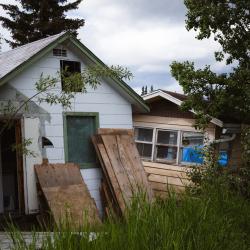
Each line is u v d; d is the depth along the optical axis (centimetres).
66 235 271
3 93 931
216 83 1166
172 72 1199
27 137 965
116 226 302
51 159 1005
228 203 473
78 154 1066
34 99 979
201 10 1152
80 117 1073
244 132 1031
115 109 1134
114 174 1029
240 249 396
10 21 2805
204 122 1155
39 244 408
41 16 2808
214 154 1091
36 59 950
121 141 1102
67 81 825
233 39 1190
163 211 337
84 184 982
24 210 977
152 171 1348
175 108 1313
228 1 1184
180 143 1289
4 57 1166
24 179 963
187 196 412
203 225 355
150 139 1380
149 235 302
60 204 904
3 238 492
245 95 1143
